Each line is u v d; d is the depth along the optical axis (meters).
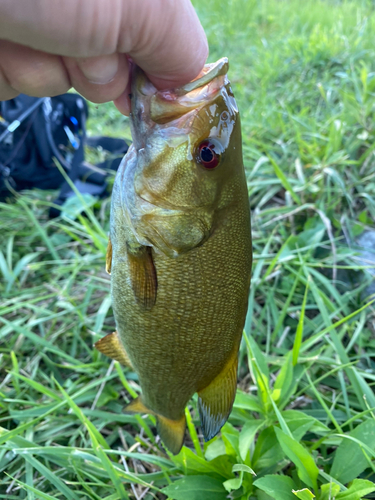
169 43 0.11
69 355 0.27
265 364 0.20
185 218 0.14
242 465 0.15
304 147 0.34
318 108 0.40
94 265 0.31
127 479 0.18
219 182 0.13
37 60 0.12
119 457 0.21
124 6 0.10
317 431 0.19
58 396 0.22
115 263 0.15
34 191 0.41
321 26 0.70
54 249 0.33
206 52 0.13
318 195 0.30
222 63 0.13
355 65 0.47
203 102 0.13
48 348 0.24
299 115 0.38
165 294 0.14
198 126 0.13
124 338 0.16
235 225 0.14
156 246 0.14
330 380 0.22
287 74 0.52
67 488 0.18
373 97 0.36
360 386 0.20
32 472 0.20
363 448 0.16
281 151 0.36
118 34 0.11
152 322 0.15
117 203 0.15
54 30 0.10
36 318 0.28
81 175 0.39
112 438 0.21
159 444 0.21
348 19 0.69
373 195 0.30
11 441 0.20
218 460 0.17
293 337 0.25
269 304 0.27
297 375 0.21
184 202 0.14
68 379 0.24
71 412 0.22
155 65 0.12
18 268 0.30
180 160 0.13
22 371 0.25
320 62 0.49
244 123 0.40
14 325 0.24
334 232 0.29
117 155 0.43
